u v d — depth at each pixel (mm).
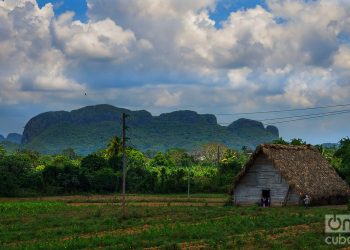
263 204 63625
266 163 64562
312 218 44156
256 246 29766
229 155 161250
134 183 112125
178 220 44812
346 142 90562
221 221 42812
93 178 107062
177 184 108250
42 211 58906
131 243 30781
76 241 31625
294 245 29750
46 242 32688
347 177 76625
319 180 64250
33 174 103750
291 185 60750
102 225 41500
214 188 107750
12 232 38750
